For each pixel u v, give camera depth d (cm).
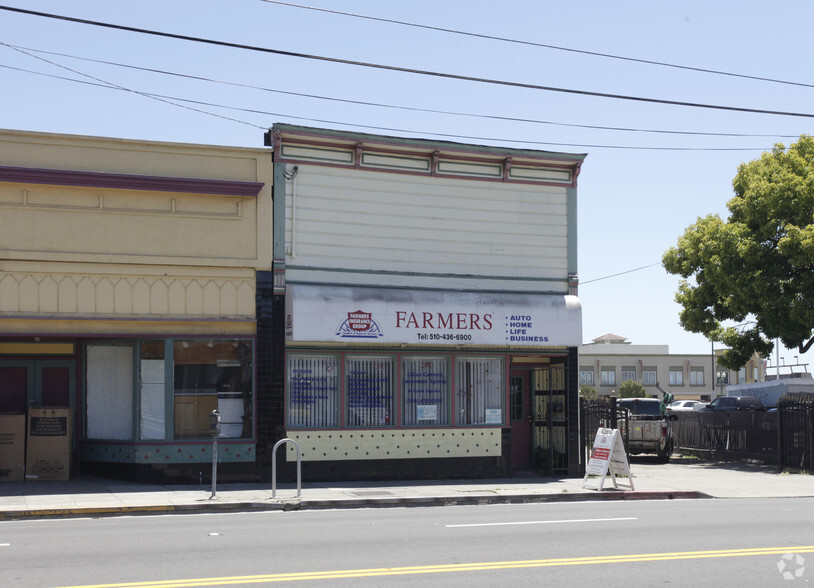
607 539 1180
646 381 9069
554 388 2162
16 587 864
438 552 1070
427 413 2009
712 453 2805
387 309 1909
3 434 1814
